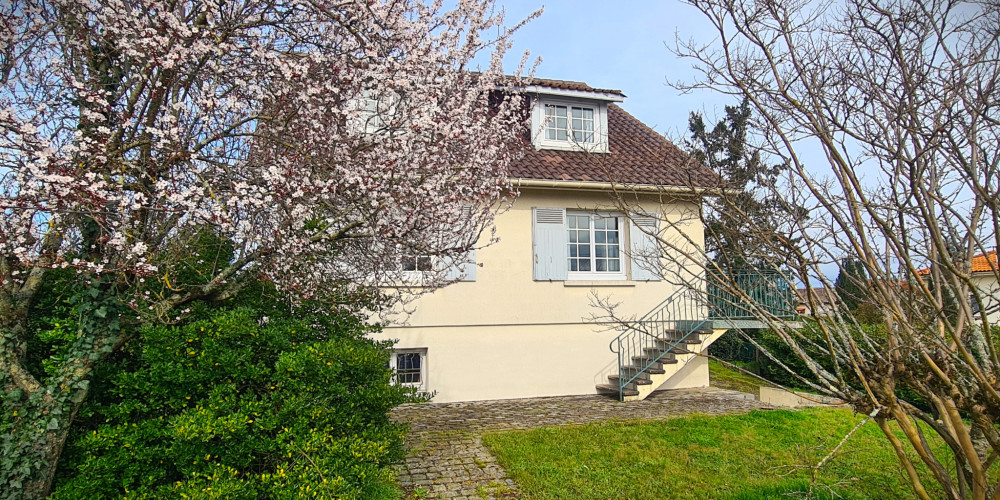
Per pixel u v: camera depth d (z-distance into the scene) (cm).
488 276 996
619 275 1075
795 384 1041
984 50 263
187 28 391
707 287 932
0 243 347
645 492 502
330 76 459
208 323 397
